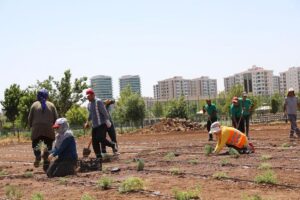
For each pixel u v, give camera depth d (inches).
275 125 1585.9
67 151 484.4
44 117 563.5
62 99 1855.3
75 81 1886.1
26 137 1777.8
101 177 445.1
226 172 424.5
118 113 3009.4
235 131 585.0
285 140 759.7
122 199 329.7
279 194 320.2
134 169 482.9
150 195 337.4
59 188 398.9
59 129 485.7
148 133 1667.1
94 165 505.0
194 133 1382.9
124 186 365.4
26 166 606.5
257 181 364.5
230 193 330.6
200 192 337.4
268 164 442.6
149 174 443.2
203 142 837.2
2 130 2773.1
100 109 597.9
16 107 2086.6
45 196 365.1
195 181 387.9
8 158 773.9
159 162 533.3
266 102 3747.5
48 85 1860.2
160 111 3821.4
